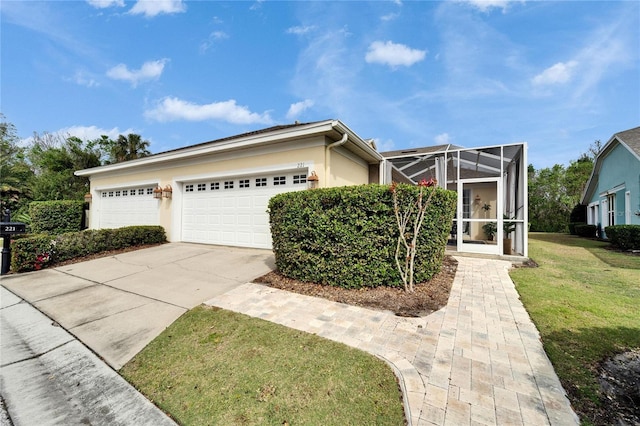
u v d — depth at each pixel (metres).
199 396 2.26
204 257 7.28
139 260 7.20
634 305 4.01
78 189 18.55
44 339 3.37
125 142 22.62
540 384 2.31
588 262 7.32
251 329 3.32
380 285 4.68
